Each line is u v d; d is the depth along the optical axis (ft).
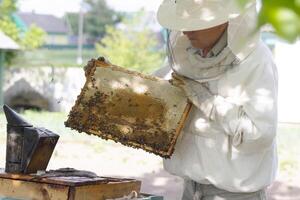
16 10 76.74
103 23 140.56
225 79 8.88
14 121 8.87
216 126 8.98
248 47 8.63
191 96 8.80
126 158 35.32
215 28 8.74
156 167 33.01
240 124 8.66
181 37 9.29
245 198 9.21
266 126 8.64
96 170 31.24
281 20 3.06
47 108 57.52
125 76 9.12
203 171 9.14
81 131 8.97
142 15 80.33
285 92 49.49
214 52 8.88
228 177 8.99
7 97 58.80
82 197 8.20
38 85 58.39
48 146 8.96
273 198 26.13
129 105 8.94
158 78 9.12
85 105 9.00
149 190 26.66
